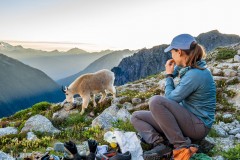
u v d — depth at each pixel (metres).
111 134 2.53
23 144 2.68
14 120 5.66
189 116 1.79
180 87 1.77
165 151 1.81
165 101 1.77
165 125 1.77
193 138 1.85
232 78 5.08
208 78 1.76
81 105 4.93
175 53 1.79
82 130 3.16
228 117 3.37
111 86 5.11
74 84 4.74
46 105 5.82
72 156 1.70
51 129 3.42
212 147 2.13
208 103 1.81
